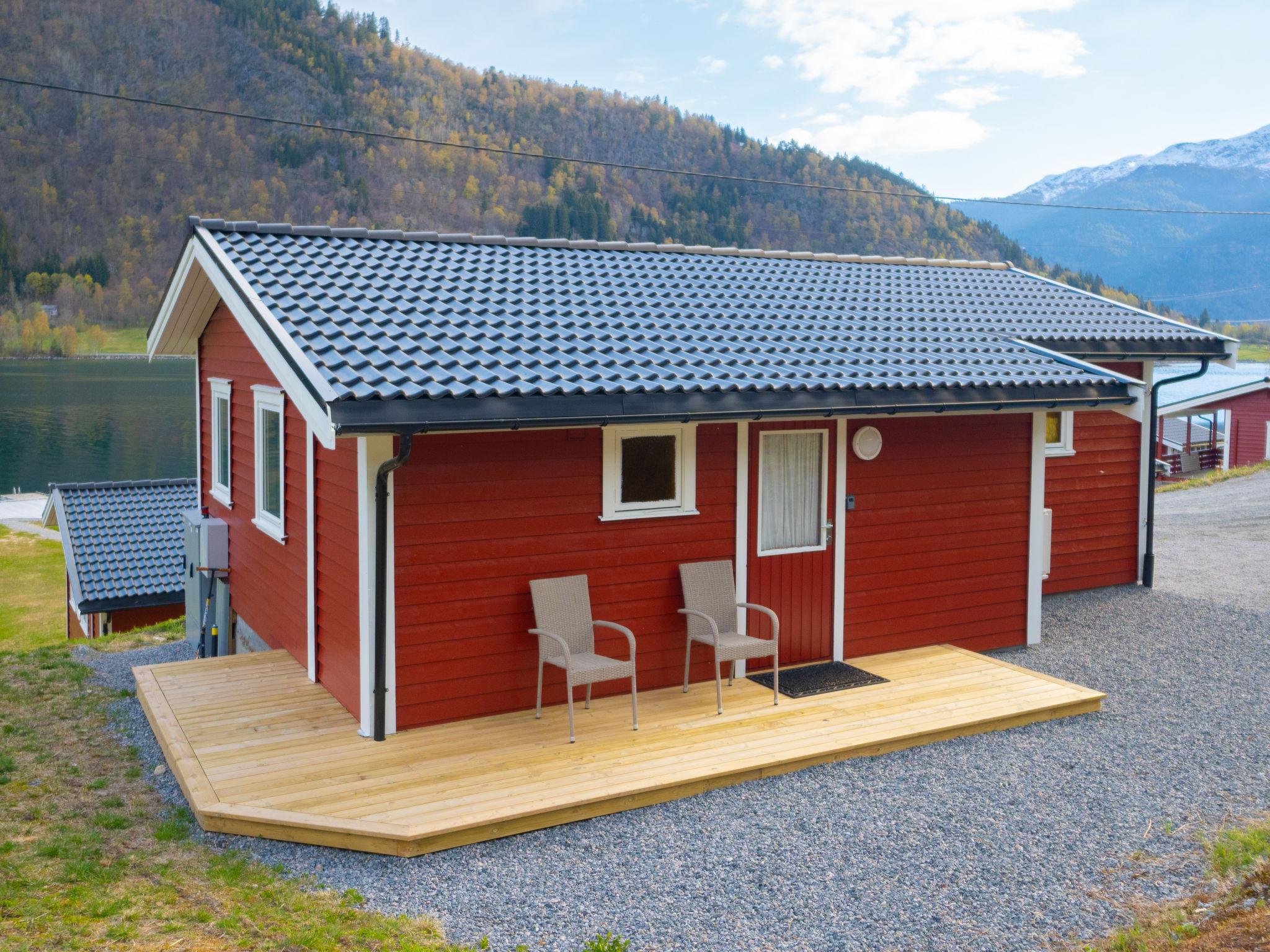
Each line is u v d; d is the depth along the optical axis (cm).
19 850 518
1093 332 1064
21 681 905
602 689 748
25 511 5188
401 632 662
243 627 1061
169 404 10088
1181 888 491
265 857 519
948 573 893
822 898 484
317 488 774
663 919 464
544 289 877
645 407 636
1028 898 484
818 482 828
